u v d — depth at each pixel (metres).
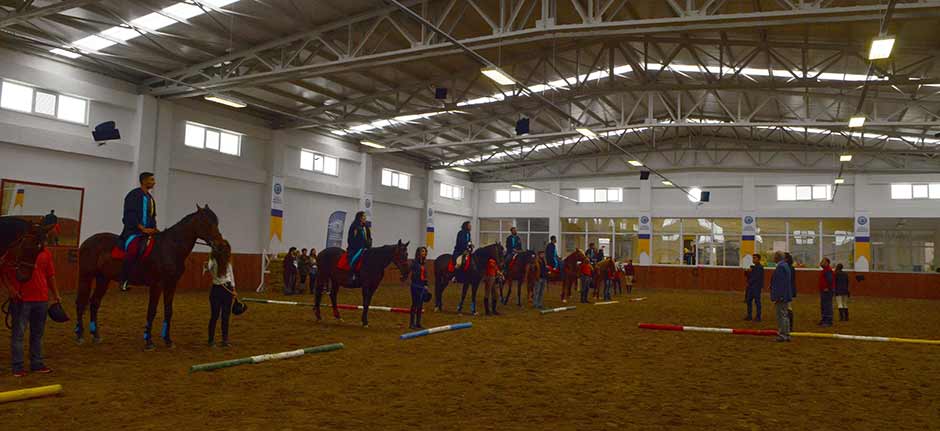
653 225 36.75
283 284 22.56
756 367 9.09
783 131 31.27
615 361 9.30
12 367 6.98
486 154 34.09
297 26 16.50
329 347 9.41
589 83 22.73
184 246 9.10
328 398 6.40
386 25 16.39
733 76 17.98
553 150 36.34
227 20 15.94
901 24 14.72
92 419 5.39
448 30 16.73
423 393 6.75
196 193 22.25
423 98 23.38
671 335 12.79
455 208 38.66
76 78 18.30
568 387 7.27
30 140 17.16
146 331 8.91
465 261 15.69
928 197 31.59
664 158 36.12
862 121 17.17
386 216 32.56
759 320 16.75
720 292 32.50
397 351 9.63
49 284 7.22
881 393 7.37
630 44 19.09
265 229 25.00
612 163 37.28
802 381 8.04
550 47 19.06
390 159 32.41
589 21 13.18
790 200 34.06
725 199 35.00
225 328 9.56
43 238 6.90
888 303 26.61
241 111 23.83
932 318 19.00
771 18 12.05
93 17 15.53
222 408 5.87
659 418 5.89
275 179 24.30
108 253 8.97
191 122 21.91
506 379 7.65
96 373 7.26
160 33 16.34
